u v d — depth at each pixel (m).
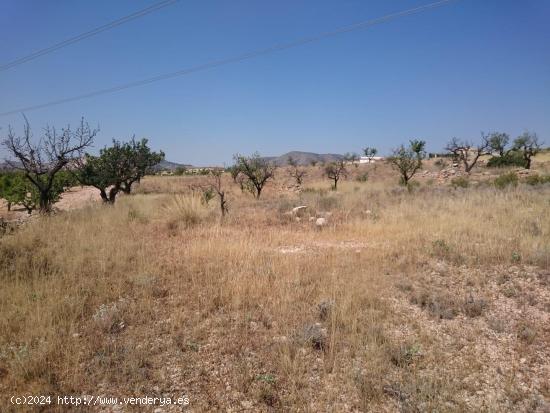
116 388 3.80
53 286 5.99
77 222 11.49
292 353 4.40
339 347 4.50
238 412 3.54
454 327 5.06
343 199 17.97
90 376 3.94
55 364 4.08
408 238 9.33
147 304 5.57
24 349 4.16
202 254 8.15
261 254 8.16
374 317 5.20
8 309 5.22
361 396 3.71
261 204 19.00
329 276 6.74
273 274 6.86
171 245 9.13
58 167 15.60
